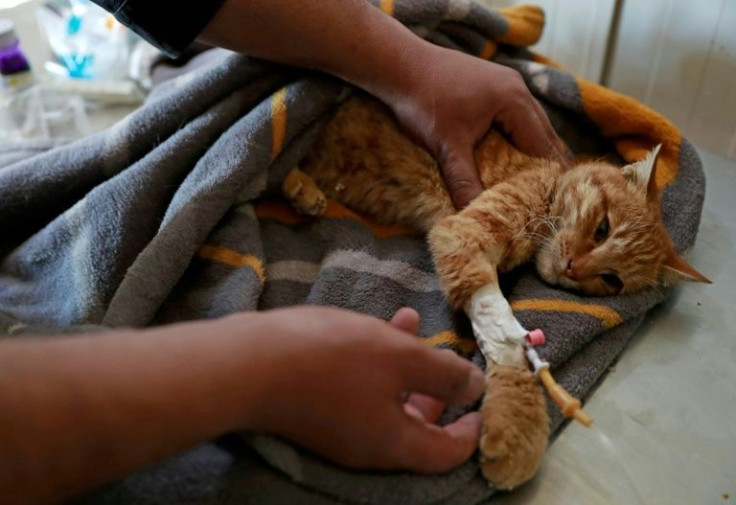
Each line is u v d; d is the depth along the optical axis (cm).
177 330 57
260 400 57
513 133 113
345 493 71
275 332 58
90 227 98
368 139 118
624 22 147
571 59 163
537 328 92
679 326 104
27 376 48
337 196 122
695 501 79
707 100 140
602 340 96
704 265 115
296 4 100
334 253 104
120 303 87
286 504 71
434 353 66
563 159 119
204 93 109
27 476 49
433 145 110
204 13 97
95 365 51
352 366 60
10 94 153
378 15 108
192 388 53
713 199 129
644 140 127
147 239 99
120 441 50
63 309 93
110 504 66
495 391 80
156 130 110
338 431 63
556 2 158
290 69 112
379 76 107
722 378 95
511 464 75
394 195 120
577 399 83
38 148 126
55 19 162
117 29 162
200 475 70
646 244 105
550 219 112
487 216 105
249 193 105
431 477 73
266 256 104
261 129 101
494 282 94
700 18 133
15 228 110
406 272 104
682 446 85
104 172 109
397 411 65
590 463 83
